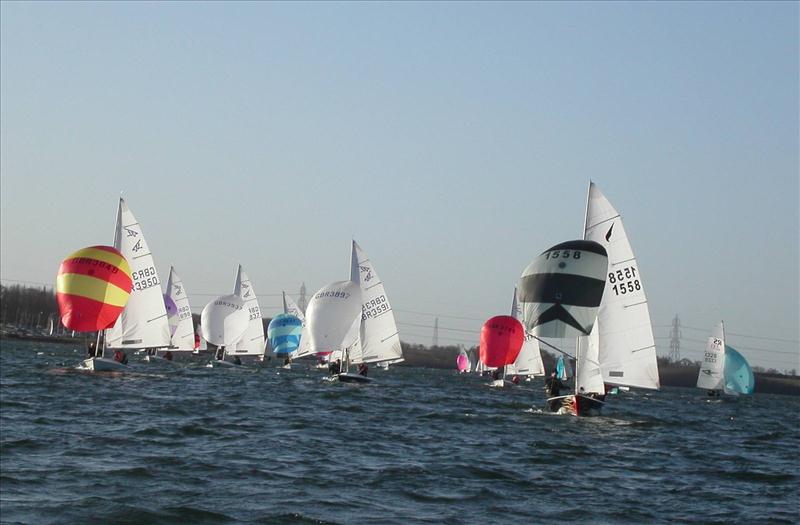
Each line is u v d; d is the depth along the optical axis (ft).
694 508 88.58
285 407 186.19
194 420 147.33
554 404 191.42
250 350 437.58
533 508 84.28
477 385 394.73
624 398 342.03
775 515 86.48
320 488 88.17
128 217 273.33
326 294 297.74
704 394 543.80
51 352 513.86
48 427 126.52
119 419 142.61
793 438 184.03
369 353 304.30
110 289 238.89
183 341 431.43
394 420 166.30
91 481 85.92
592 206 181.57
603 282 173.68
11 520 69.41
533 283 176.24
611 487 99.14
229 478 91.09
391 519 75.72
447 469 104.12
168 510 75.00
